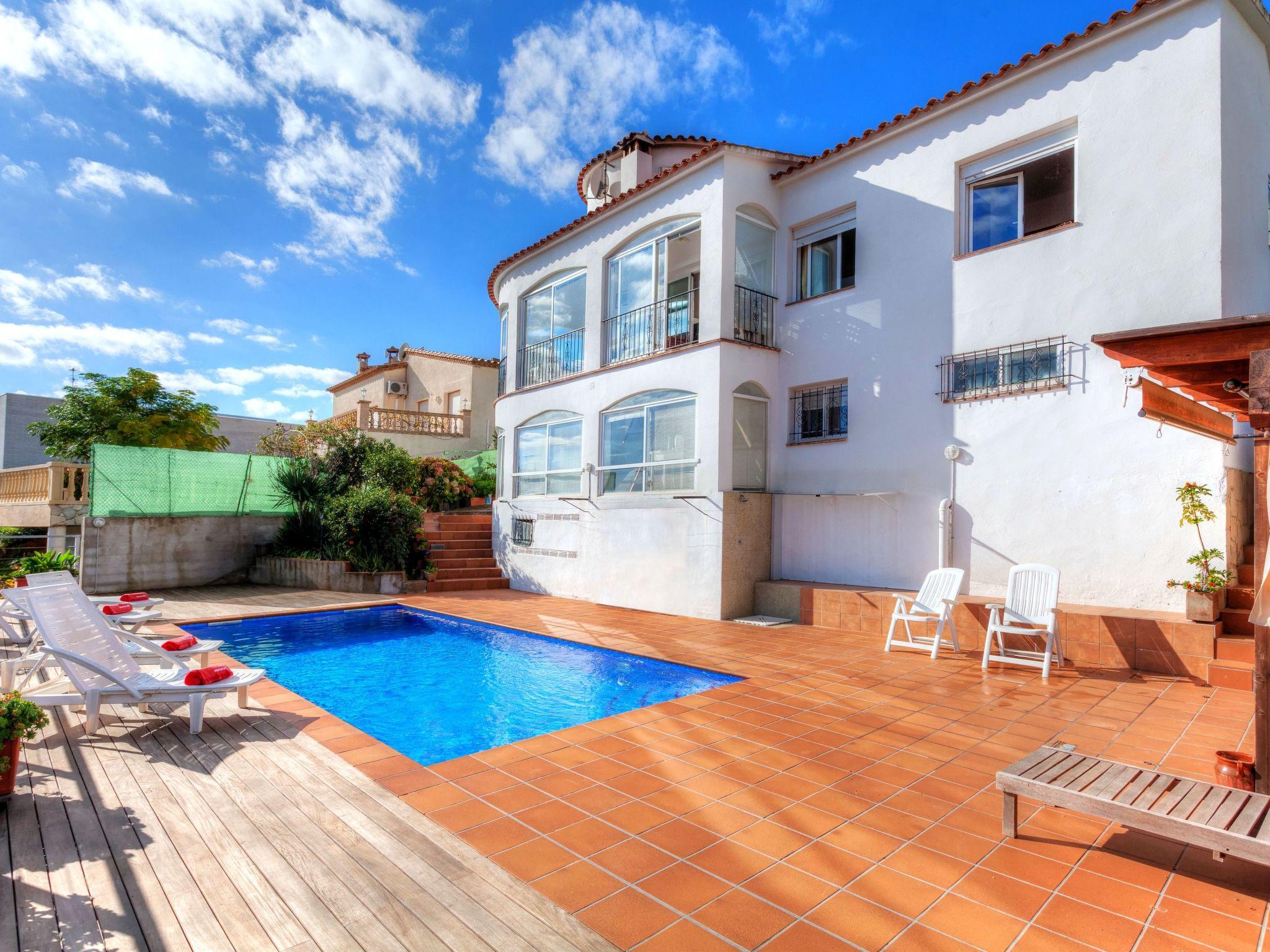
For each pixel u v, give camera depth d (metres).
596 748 4.68
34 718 3.58
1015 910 2.71
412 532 14.28
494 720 6.11
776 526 11.23
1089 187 8.12
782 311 11.49
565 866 3.01
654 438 11.56
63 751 4.45
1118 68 7.95
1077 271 8.18
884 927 2.57
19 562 11.70
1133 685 6.44
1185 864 3.09
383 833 3.30
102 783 3.88
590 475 12.68
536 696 6.92
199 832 3.26
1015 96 8.80
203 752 4.45
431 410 25.97
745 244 11.12
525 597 13.12
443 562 14.84
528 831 3.36
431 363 26.12
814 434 11.06
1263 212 8.14
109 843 3.14
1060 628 7.39
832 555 10.51
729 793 3.90
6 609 7.67
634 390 11.87
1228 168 7.33
